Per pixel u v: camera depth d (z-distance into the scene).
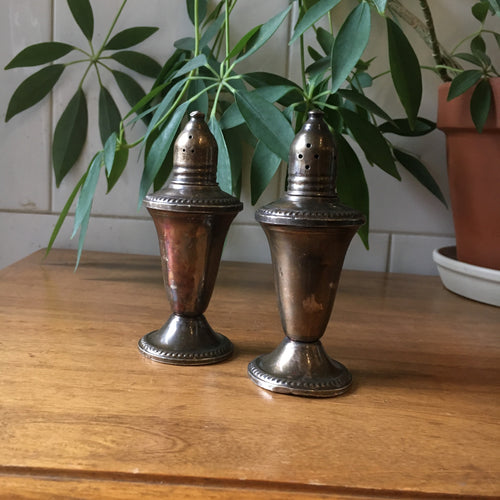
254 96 0.49
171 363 0.41
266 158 0.52
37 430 0.30
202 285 0.42
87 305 0.55
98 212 0.78
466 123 0.59
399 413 0.35
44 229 0.79
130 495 0.26
